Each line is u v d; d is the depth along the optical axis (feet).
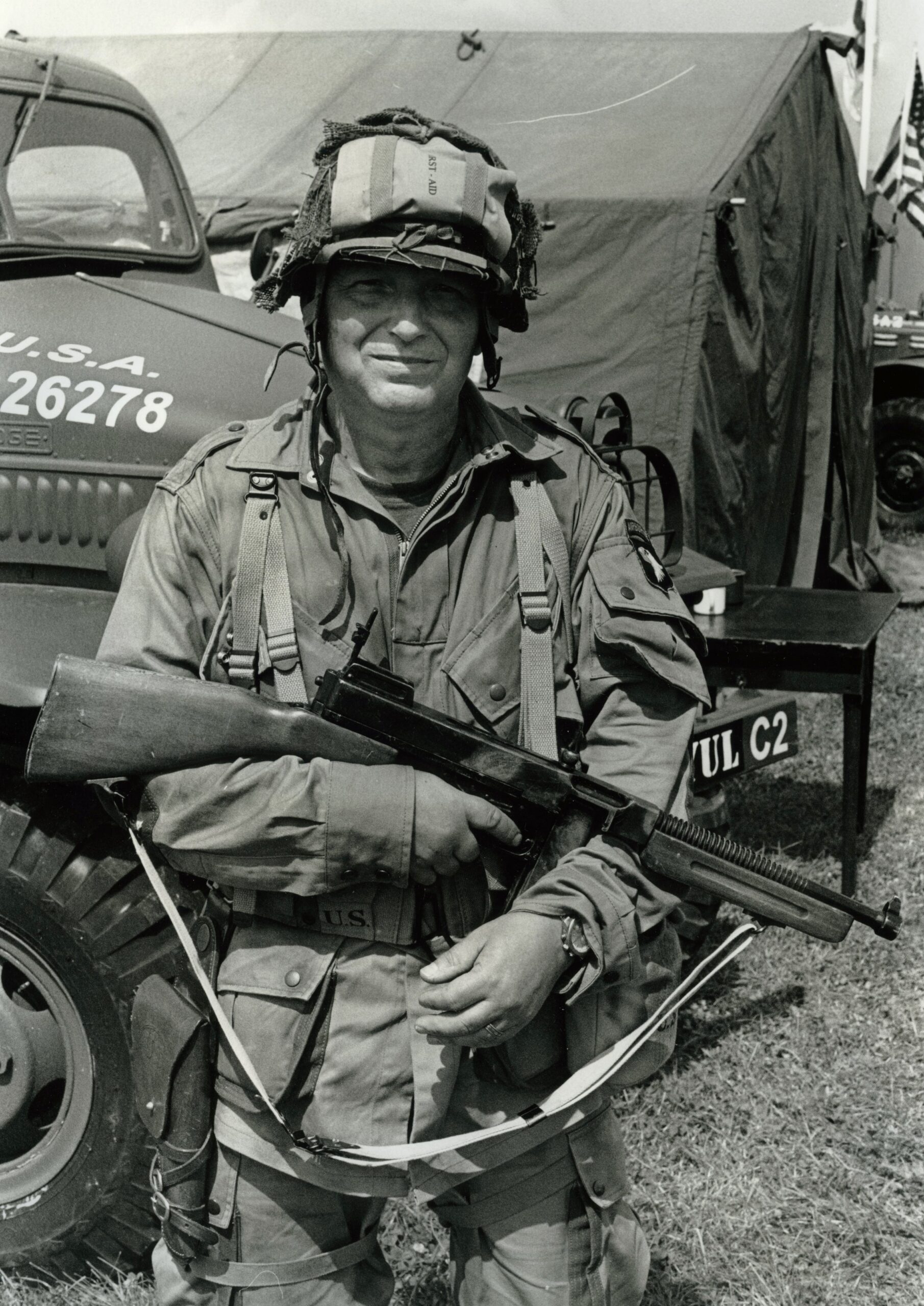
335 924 4.72
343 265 4.50
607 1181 5.03
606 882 4.59
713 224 16.67
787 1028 9.78
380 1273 5.25
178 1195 4.97
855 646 10.33
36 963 6.93
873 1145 8.43
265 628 4.72
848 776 10.91
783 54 20.27
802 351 20.42
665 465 10.02
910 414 28.27
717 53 20.81
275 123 22.07
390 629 4.76
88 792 6.87
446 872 4.57
